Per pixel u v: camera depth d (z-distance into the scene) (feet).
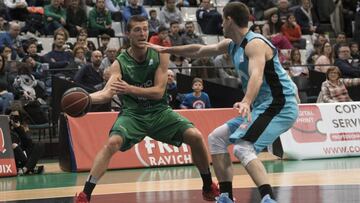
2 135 37.22
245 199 24.26
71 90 21.72
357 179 30.22
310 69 53.52
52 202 25.36
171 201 24.44
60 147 38.22
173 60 50.98
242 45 19.94
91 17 55.47
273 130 19.62
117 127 22.90
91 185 22.26
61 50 48.73
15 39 49.78
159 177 33.83
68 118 38.24
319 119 43.52
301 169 35.99
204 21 60.54
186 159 39.96
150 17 57.16
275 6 64.64
